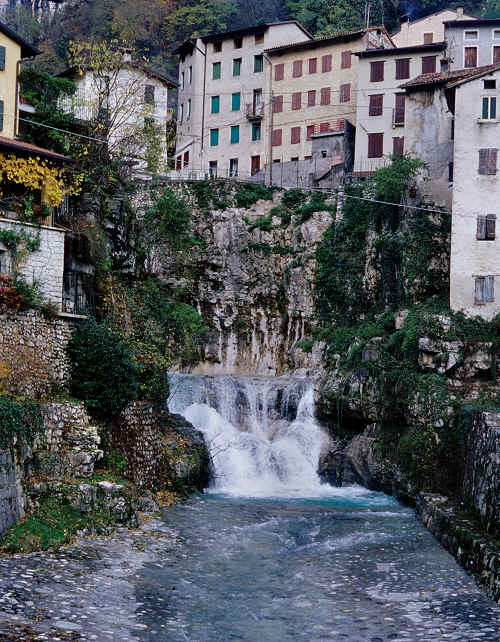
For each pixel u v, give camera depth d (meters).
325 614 23.83
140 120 61.12
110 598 23.33
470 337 48.72
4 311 30.67
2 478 26.38
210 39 81.62
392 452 46.72
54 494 28.91
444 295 55.38
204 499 39.78
